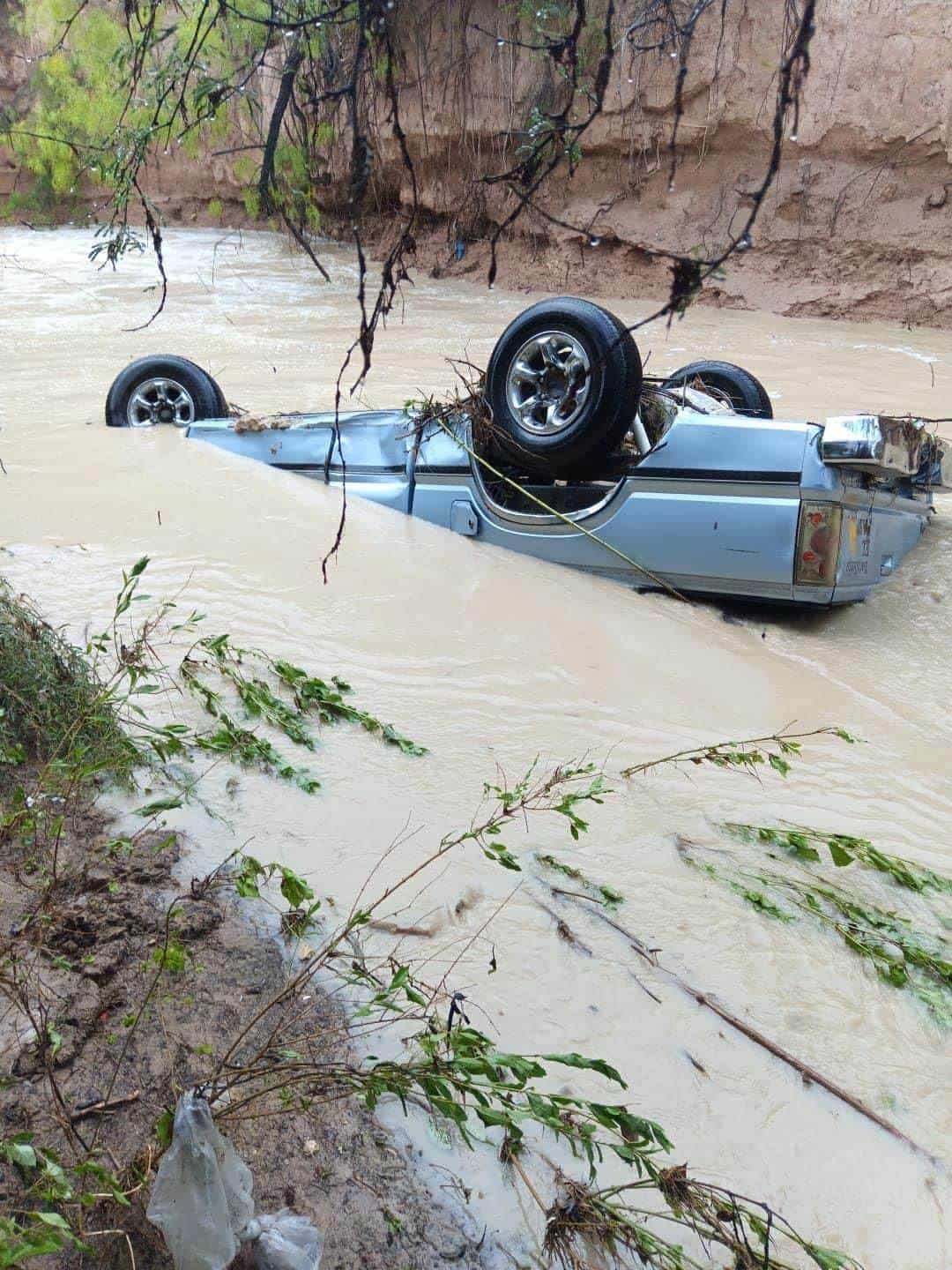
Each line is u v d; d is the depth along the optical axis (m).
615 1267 2.66
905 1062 3.42
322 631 5.59
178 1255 2.42
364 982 3.37
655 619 6.17
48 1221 2.19
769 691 5.64
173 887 3.68
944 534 7.43
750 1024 3.48
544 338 6.34
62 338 14.66
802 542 5.99
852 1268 2.72
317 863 3.93
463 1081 2.71
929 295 16.55
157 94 3.02
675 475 6.24
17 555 6.00
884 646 6.29
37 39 21.28
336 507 6.97
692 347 14.70
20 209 25.19
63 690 4.30
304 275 20.11
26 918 3.39
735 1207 2.61
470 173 19.19
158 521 6.59
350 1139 2.89
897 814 4.76
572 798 3.66
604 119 18.02
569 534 6.59
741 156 17.75
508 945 3.66
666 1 2.66
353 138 2.53
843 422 5.81
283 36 2.79
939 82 16.12
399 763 4.59
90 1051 3.02
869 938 3.90
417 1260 2.63
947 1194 2.99
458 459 6.93
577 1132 2.86
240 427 7.86
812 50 16.86
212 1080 2.72
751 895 4.04
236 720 4.68
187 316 16.39
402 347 14.27
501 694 5.23
